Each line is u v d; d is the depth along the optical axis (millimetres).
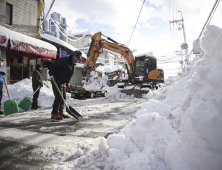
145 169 1233
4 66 7688
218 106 1013
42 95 6855
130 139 1844
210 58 1394
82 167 1506
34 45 8359
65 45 12406
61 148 2014
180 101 3385
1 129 2891
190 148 1119
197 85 1400
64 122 3518
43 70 10547
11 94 6453
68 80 3914
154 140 1611
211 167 988
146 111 2893
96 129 2924
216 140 972
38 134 2600
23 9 9922
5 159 1715
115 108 5852
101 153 1599
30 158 1745
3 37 6789
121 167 1333
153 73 11977
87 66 9359
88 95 11250
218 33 1317
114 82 15773
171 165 1216
